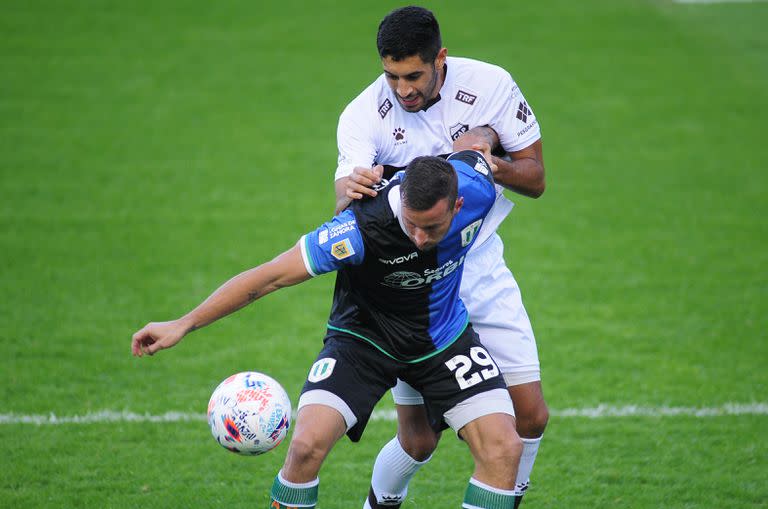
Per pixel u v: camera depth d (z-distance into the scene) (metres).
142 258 33.06
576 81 53.38
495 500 14.54
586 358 26.05
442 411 15.59
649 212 38.16
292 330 28.16
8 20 60.53
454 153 15.66
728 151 44.69
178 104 49.41
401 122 16.75
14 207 37.00
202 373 25.00
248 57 56.16
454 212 14.12
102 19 61.53
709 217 37.56
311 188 40.38
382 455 17.34
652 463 20.20
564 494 18.81
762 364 25.62
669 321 28.64
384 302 15.49
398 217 14.37
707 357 26.11
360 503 18.61
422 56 15.26
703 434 21.61
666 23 63.28
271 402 15.24
